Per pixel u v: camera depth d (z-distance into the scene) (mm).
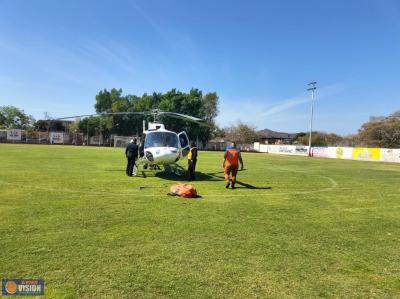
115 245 5316
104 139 77000
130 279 4133
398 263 5031
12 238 5484
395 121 54906
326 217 7828
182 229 6340
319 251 5430
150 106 77000
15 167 16828
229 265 4688
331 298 3871
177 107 68500
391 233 6652
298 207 8914
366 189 13031
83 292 3771
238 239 5867
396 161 37500
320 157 47344
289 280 4297
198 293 3848
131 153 14570
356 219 7742
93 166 18609
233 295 3834
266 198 10156
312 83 51062
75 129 79812
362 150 42344
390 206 9547
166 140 14891
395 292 4074
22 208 7609
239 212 8000
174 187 10227
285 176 17000
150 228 6332
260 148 66062
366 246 5785
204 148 75688
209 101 89562
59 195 9414
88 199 8969
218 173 17266
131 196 9633
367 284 4273
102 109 82000
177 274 4328
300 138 79875
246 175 17047
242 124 85188
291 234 6309
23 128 94000
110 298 3664
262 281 4227
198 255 5020
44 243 5293
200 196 10109
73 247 5156
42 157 24578
